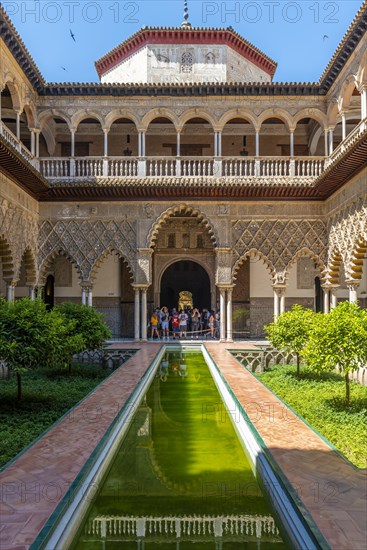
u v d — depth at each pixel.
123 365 9.93
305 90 14.31
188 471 4.47
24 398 8.12
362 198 11.39
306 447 4.52
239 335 17.25
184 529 3.40
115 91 14.30
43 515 3.17
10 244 12.33
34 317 7.46
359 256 12.09
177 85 14.12
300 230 14.79
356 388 9.09
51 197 14.69
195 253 18.03
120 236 14.74
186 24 17.17
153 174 15.20
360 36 11.06
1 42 11.10
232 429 5.81
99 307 17.34
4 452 5.38
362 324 7.57
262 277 17.41
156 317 16.53
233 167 15.25
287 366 12.37
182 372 10.30
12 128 16.19
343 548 2.78
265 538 3.29
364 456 5.30
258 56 17.31
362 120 10.81
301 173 15.04
